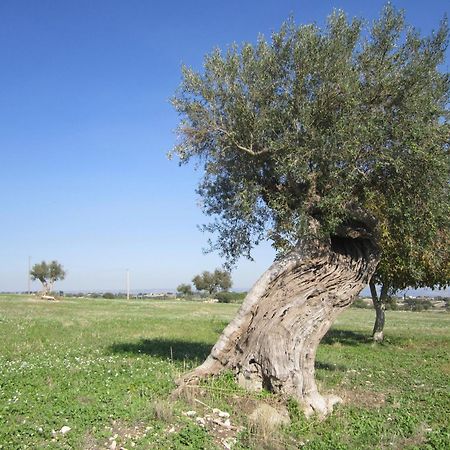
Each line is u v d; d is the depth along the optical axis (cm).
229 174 1492
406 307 8838
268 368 1295
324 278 1371
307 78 1313
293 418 1198
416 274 1498
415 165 1246
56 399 1136
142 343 2352
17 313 4122
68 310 4888
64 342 2316
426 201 1267
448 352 2584
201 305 7012
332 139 1215
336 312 1380
